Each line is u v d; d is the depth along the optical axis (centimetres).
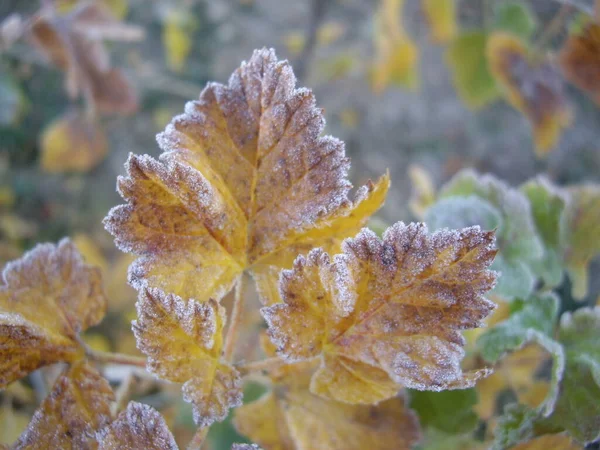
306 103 9
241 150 9
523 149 47
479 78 30
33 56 33
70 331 10
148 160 9
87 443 10
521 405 11
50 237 39
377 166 47
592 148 45
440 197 15
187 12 47
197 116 9
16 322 10
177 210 9
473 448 14
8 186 38
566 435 11
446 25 33
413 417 11
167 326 9
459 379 8
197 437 9
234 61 50
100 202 42
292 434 11
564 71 18
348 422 11
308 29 41
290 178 9
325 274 9
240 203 9
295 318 9
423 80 51
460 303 8
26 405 17
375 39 40
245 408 11
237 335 10
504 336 12
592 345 11
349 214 9
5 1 41
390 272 8
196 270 9
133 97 27
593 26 17
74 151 34
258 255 9
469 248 8
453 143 49
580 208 14
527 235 13
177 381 9
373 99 50
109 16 25
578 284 14
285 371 11
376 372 9
